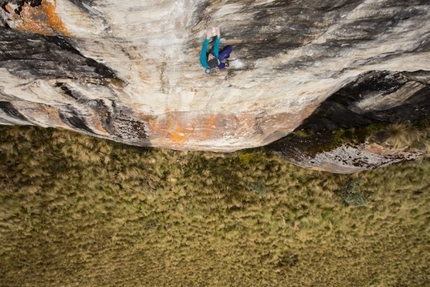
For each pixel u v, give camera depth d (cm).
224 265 1430
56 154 1196
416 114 812
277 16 448
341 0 414
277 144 1095
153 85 634
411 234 1327
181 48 505
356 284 1434
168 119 838
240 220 1317
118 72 589
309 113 894
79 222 1316
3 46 498
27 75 594
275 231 1338
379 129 871
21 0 407
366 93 768
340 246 1377
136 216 1318
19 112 826
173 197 1285
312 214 1289
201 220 1329
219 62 507
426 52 510
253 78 625
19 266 1372
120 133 932
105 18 426
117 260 1409
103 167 1223
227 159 1230
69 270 1402
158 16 427
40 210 1268
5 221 1269
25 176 1202
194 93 685
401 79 686
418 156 962
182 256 1411
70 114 822
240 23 459
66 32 457
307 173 1227
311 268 1419
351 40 488
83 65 565
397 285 1420
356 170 1095
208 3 414
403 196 1234
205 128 875
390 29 454
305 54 534
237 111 796
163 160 1225
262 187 1241
